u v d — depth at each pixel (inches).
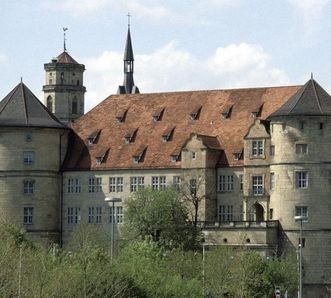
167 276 7253.9
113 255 7500.0
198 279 7834.6
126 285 6628.9
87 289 6353.3
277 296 7815.0
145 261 7490.2
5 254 6299.2
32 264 6417.3
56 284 6146.7
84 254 6565.0
